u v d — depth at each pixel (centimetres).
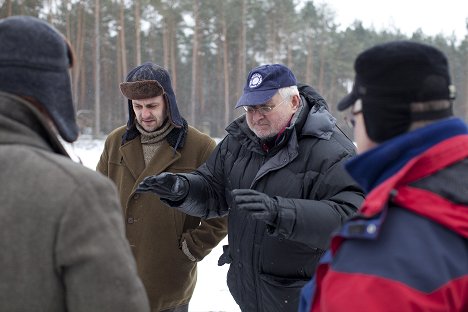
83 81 3212
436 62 118
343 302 108
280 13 3594
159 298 296
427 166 114
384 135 121
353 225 114
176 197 260
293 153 242
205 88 4106
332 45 3878
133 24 3303
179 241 297
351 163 124
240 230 256
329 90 4053
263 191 249
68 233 119
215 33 3566
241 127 269
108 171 316
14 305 120
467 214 110
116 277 122
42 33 132
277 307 244
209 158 288
